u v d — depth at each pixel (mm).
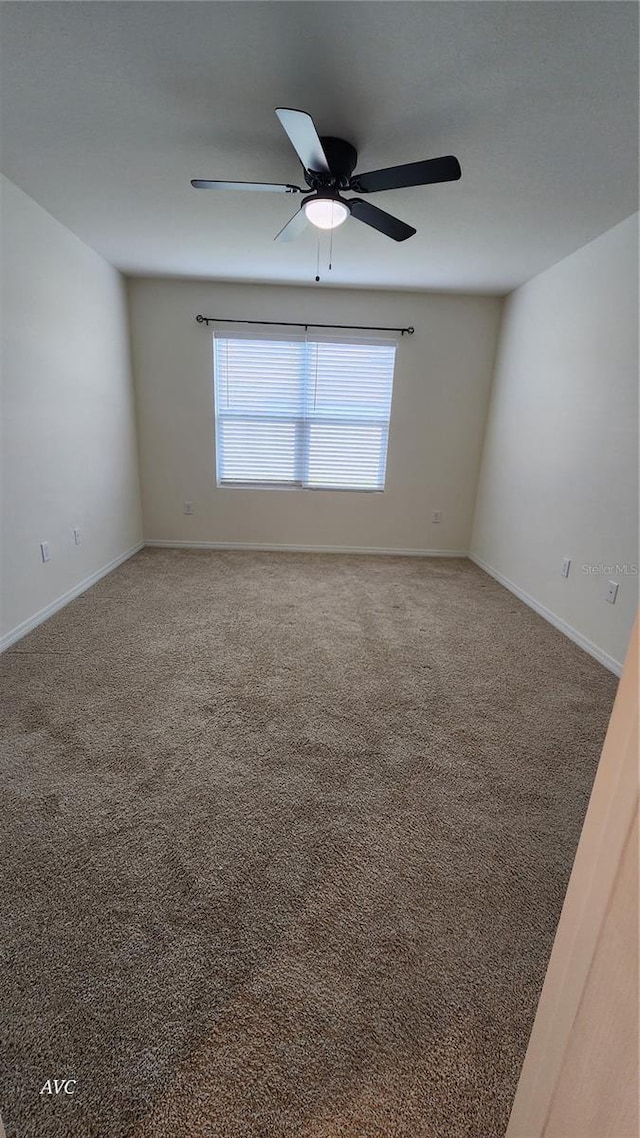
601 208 2428
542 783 1690
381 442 4473
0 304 2432
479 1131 837
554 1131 618
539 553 3361
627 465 2492
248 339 4164
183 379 4230
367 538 4699
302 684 2297
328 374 4277
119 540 4062
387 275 3637
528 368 3596
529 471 3543
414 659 2600
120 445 3992
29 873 1286
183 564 4137
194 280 3980
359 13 1358
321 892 1265
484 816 1537
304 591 3598
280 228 2844
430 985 1058
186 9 1360
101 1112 844
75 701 2094
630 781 481
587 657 2691
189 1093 871
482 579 4051
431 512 4637
